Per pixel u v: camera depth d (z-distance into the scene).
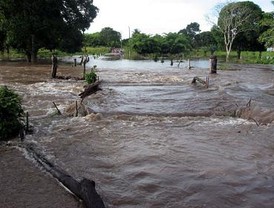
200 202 6.23
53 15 42.62
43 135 10.02
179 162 8.09
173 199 6.34
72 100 15.70
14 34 40.00
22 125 10.18
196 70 35.22
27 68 34.31
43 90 18.89
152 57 72.62
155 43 81.69
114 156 8.45
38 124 11.18
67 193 6.43
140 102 15.45
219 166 7.87
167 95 17.45
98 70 33.66
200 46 104.94
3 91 9.84
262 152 8.87
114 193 6.57
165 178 7.20
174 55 78.19
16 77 25.78
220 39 76.06
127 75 28.36
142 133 10.38
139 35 83.56
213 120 12.25
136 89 19.61
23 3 39.66
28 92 18.03
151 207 6.07
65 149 8.91
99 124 11.31
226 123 11.82
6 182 6.84
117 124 11.38
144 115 12.90
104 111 13.30
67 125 11.12
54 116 12.34
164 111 13.55
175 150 8.90
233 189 6.74
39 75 27.38
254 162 8.17
